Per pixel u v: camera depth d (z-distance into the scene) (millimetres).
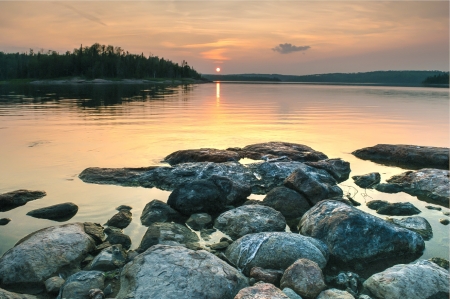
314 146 13508
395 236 5629
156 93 50156
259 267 4969
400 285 4367
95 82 112375
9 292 4199
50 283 4570
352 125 18875
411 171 9508
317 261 5113
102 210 7125
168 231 5891
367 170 10562
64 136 14375
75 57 127062
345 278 4797
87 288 4434
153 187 8641
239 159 11047
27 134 14711
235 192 7871
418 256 5539
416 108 29359
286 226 6719
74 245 5359
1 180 8766
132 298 4148
